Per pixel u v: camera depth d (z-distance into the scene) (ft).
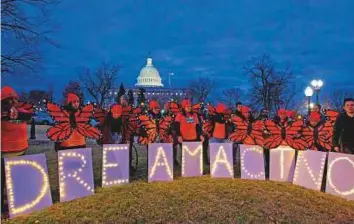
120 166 27.96
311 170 29.17
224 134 38.27
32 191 21.15
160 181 29.60
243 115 34.53
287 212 22.82
